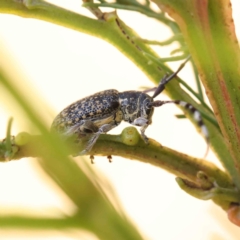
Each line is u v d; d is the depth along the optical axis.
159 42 0.09
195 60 0.09
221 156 0.09
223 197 0.09
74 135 0.09
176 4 0.08
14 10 0.09
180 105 0.09
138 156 0.09
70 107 0.11
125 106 0.11
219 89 0.09
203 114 0.09
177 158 0.09
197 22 0.08
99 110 0.11
